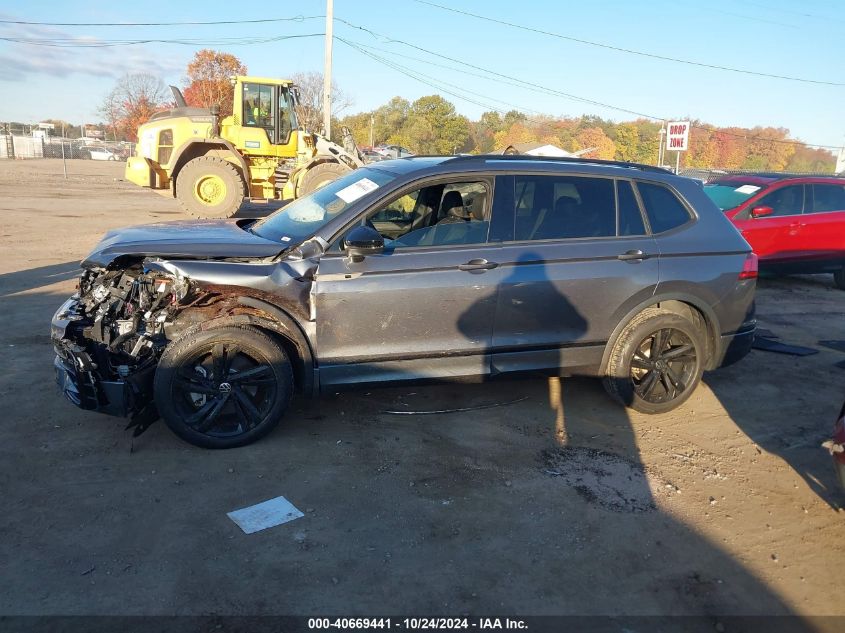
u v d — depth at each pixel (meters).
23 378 5.20
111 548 3.22
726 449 4.64
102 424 4.50
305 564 3.18
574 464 4.30
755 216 9.41
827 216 9.72
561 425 4.88
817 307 9.19
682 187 5.10
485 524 3.58
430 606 2.94
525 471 4.18
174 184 16.55
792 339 7.47
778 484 4.20
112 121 62.97
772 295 9.95
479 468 4.18
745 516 3.81
